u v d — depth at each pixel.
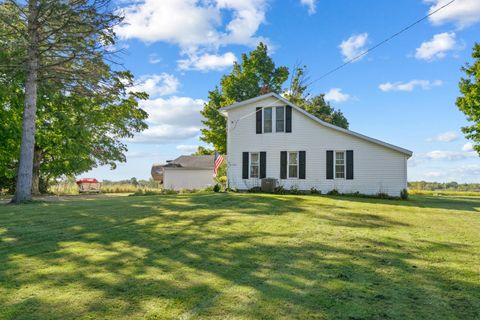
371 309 3.38
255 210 10.88
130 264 4.78
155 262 4.90
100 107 22.97
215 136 36.47
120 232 7.00
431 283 4.20
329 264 4.98
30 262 4.80
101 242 6.10
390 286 4.07
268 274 4.45
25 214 9.41
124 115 24.27
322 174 19.61
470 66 25.34
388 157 18.66
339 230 7.77
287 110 20.44
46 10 13.09
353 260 5.21
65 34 13.92
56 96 19.36
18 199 13.46
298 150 20.09
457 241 6.72
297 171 20.05
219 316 3.15
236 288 3.91
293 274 4.47
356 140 19.19
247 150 21.02
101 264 4.75
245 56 37.12
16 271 4.39
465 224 9.07
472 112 24.95
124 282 4.04
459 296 3.77
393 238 6.95
